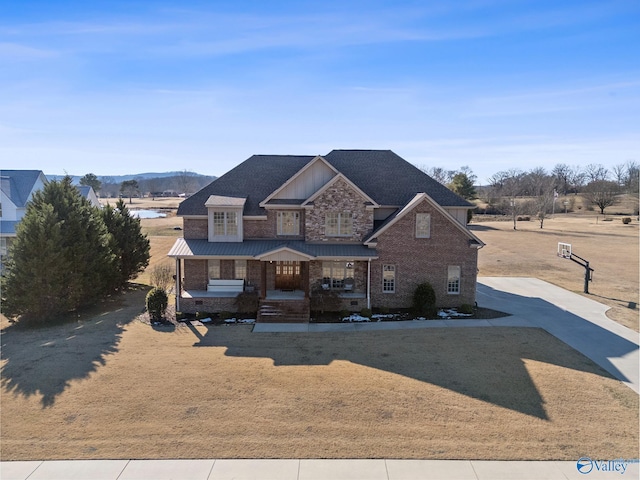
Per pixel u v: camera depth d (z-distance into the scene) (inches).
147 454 500.7
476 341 848.3
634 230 2930.6
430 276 1091.3
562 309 1102.4
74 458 494.9
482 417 571.8
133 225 1411.2
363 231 1125.7
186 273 1134.4
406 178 1253.7
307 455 497.7
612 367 729.6
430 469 472.7
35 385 669.3
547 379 678.5
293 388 653.9
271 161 1296.8
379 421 564.1
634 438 526.3
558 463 481.1
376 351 801.6
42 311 1012.5
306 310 1023.0
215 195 1182.9
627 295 1277.1
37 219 1010.1
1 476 463.5
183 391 647.1
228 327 960.9
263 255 1028.5
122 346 837.2
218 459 492.1
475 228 3127.5
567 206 4335.6
